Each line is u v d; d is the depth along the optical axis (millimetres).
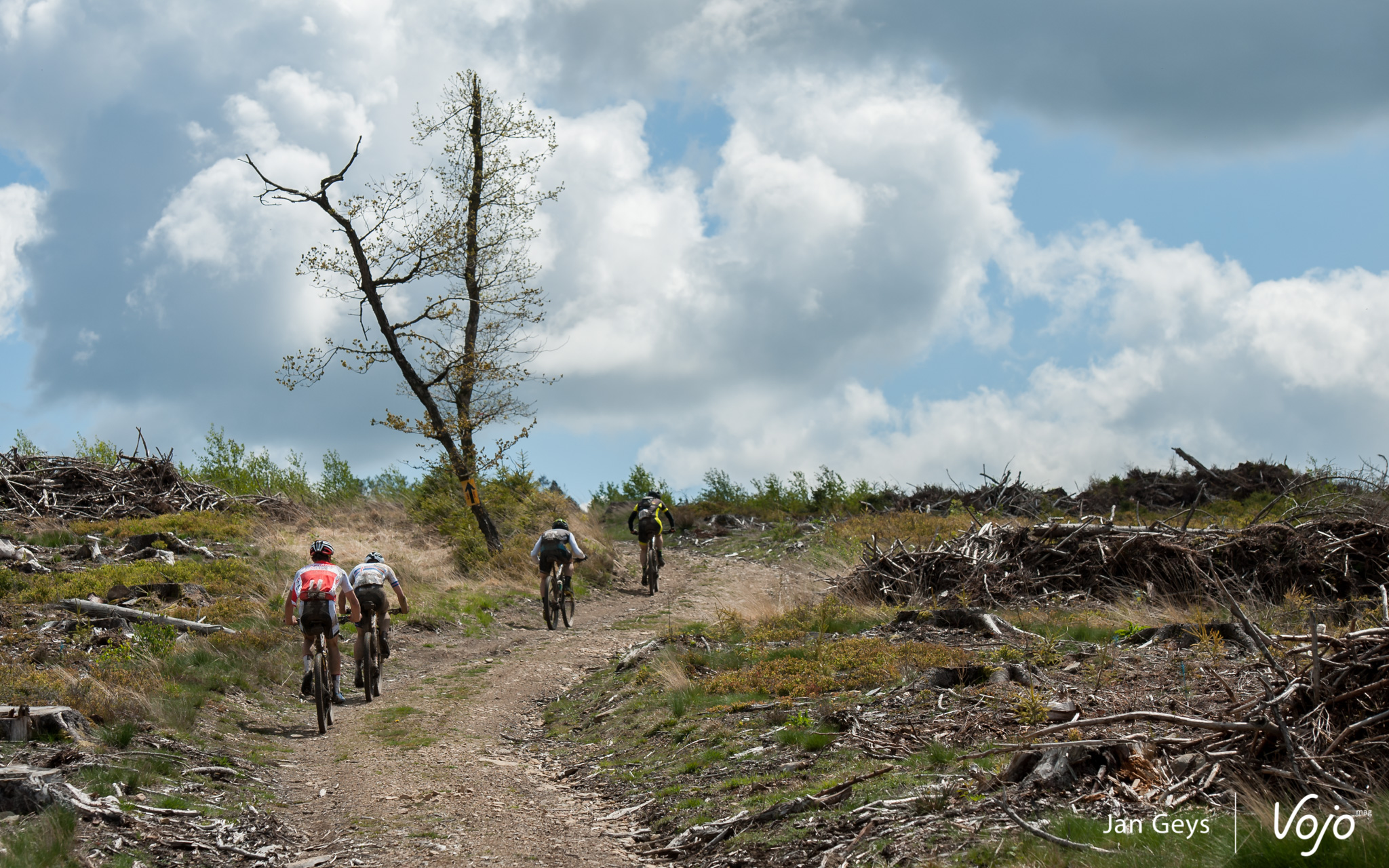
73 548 15531
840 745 6043
